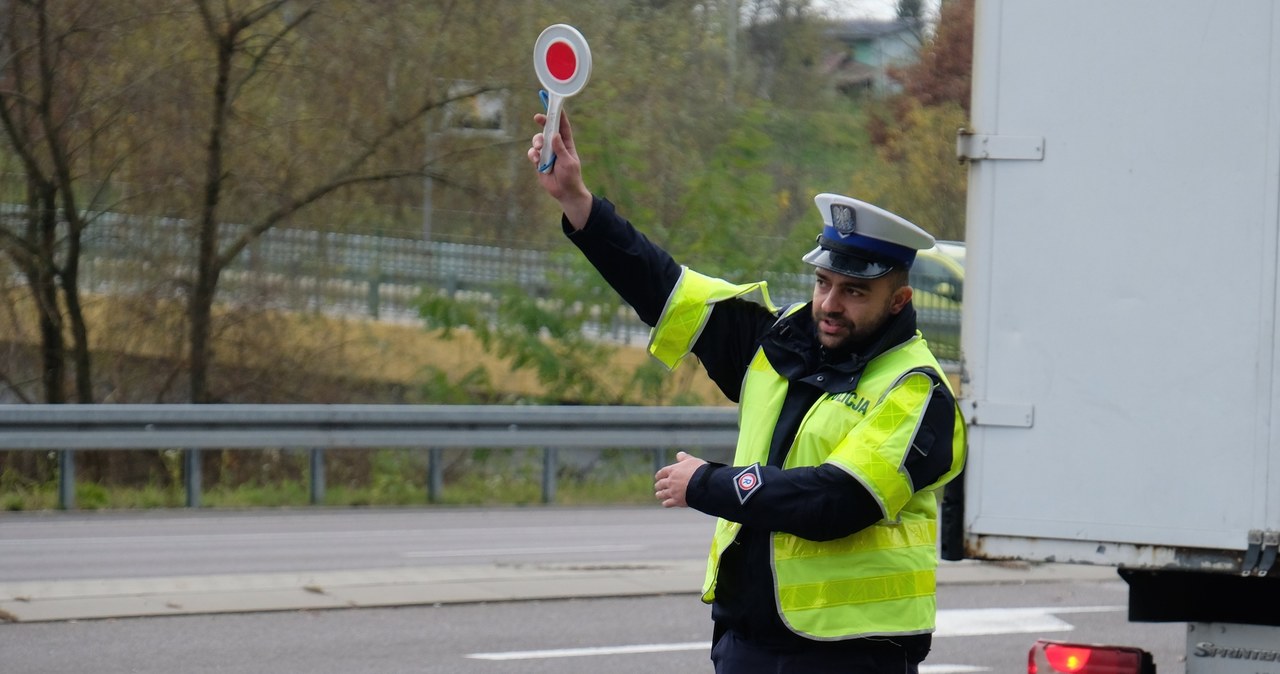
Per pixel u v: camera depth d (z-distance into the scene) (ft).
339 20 111.96
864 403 17.89
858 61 257.14
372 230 121.49
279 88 113.80
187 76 110.93
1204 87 19.40
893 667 18.19
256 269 116.98
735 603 18.56
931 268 98.07
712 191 124.36
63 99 109.29
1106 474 19.74
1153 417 19.56
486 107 119.03
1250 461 19.21
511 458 103.14
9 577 53.67
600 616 48.85
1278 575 19.19
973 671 43.11
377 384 122.01
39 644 41.98
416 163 116.57
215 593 50.16
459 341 124.26
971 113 20.29
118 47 109.40
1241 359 19.25
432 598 50.65
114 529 70.08
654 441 90.58
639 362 123.95
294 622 46.19
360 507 83.97
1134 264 19.65
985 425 20.17
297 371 118.62
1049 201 19.94
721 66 144.56
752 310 20.12
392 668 40.60
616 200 122.01
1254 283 19.21
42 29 107.34
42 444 75.72
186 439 78.89
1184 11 19.45
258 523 74.08
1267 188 19.19
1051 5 19.93
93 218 113.19
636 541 68.95
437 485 87.20
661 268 20.12
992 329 20.16
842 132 171.12
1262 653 21.11
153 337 114.83
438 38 114.52
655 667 41.73
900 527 18.12
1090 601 54.39
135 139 111.75
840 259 17.93
